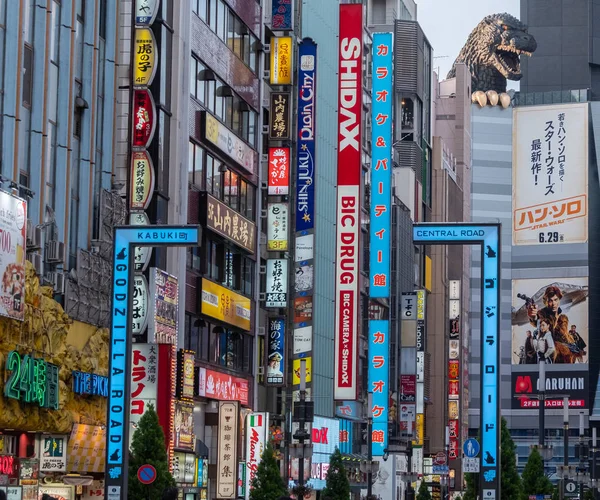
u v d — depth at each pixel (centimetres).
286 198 8212
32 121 5009
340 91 9525
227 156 7562
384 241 10800
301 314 8881
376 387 11069
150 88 6231
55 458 5194
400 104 15638
